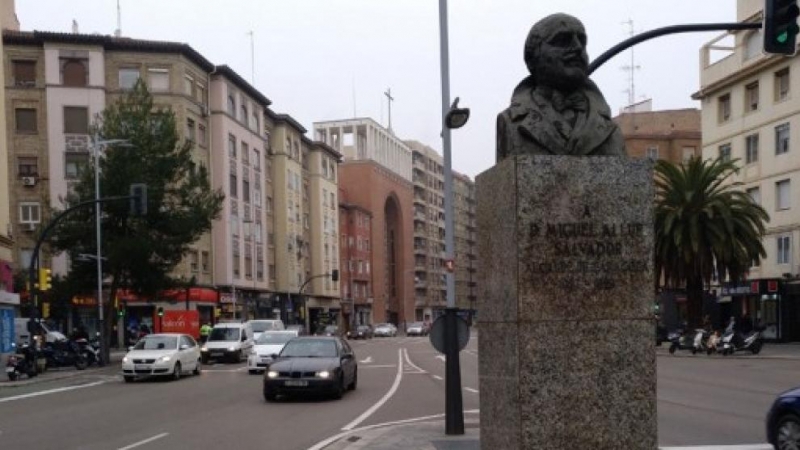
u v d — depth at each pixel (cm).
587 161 548
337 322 8888
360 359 3653
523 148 578
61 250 3603
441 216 13150
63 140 4638
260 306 6378
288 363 1806
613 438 534
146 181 3484
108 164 3481
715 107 4691
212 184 5469
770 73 4147
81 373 2870
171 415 1530
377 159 10812
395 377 2483
